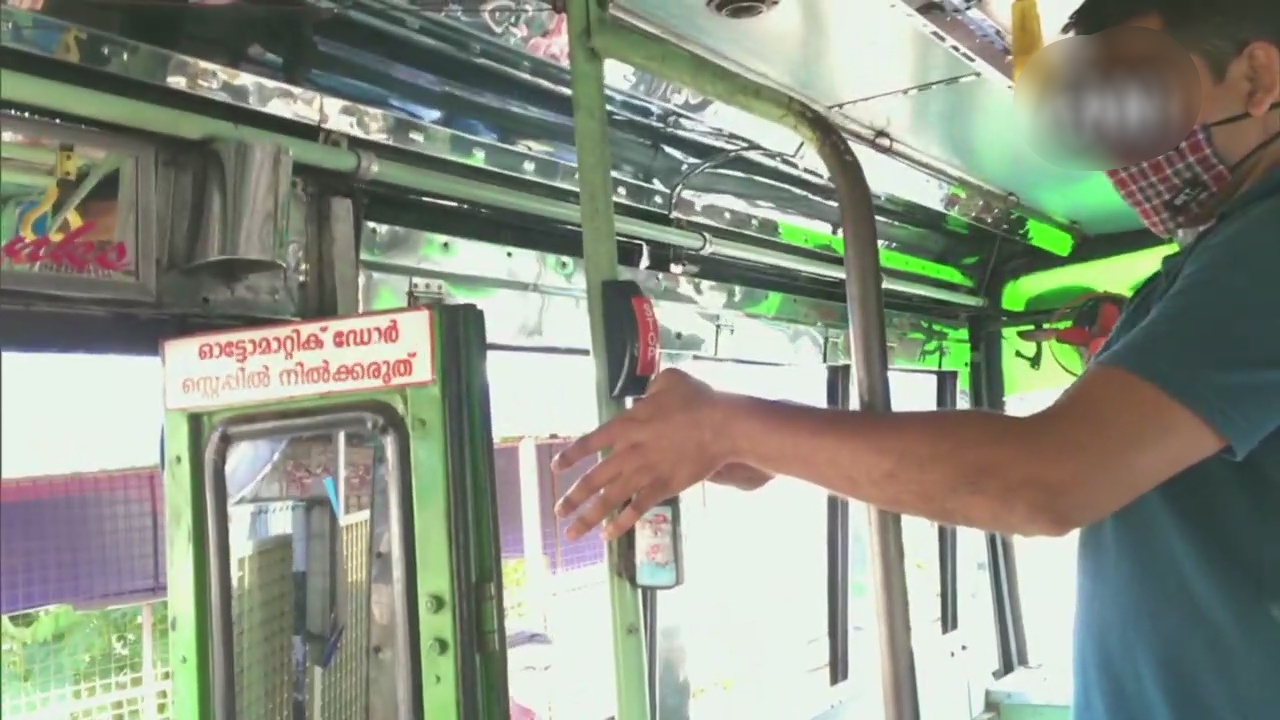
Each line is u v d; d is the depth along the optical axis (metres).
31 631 1.81
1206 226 1.07
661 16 1.95
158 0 1.56
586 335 2.68
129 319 1.66
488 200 2.19
